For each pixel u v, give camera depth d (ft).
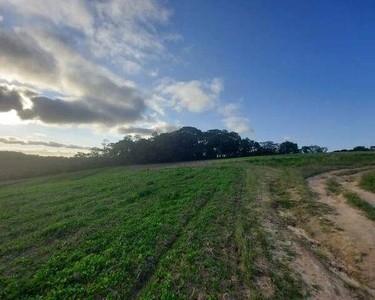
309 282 39.40
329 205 74.23
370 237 52.60
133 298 36.27
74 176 235.81
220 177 125.80
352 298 36.45
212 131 418.31
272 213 70.74
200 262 44.29
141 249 49.60
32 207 87.81
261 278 39.96
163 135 382.63
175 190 98.22
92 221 67.36
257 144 427.74
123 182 123.03
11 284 39.32
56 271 43.11
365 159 171.63
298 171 131.54
